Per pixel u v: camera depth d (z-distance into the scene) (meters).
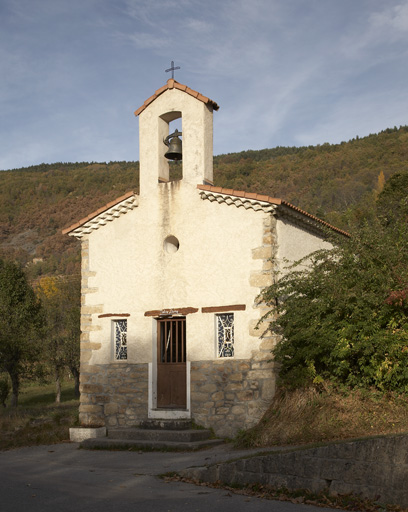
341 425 10.60
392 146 112.12
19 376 31.19
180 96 15.05
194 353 13.80
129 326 14.84
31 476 9.62
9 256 115.44
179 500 7.55
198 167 14.53
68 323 33.88
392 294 10.44
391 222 12.77
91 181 153.75
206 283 13.96
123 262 15.23
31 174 167.38
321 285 12.09
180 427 13.30
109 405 14.76
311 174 110.25
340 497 7.24
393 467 6.88
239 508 7.05
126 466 10.49
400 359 10.41
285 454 8.09
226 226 13.91
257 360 12.94
